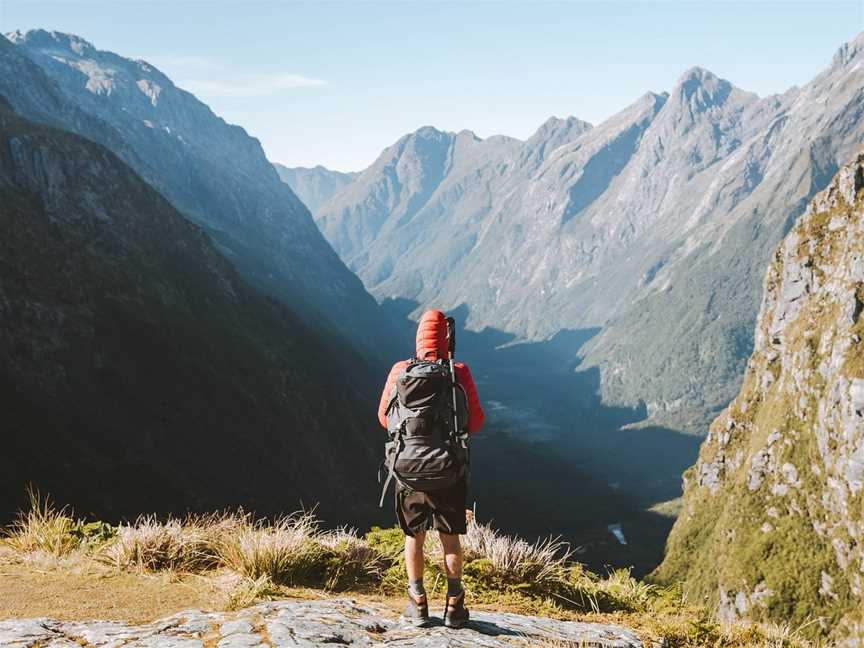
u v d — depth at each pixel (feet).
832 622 455.63
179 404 424.46
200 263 573.33
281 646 14.05
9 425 327.47
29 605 16.85
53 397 368.27
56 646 13.62
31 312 388.78
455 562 17.04
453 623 16.96
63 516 25.07
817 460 519.60
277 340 580.71
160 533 22.11
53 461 325.83
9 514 271.90
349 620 16.51
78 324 407.44
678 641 20.54
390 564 24.04
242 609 17.01
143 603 17.65
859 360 484.74
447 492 16.56
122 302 449.06
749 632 22.36
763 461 568.00
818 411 527.40
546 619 19.61
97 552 22.24
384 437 599.57
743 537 546.67
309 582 21.44
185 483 377.09
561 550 25.70
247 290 613.52
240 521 24.56
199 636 14.62
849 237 582.76
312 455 484.74
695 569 606.55
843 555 470.39
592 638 18.06
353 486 499.92
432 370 16.35
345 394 604.08
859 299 516.73
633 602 24.32
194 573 21.08
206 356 472.03
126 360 419.95
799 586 485.15
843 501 477.36
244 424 449.48
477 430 17.29
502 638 16.62
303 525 24.22
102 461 349.00
